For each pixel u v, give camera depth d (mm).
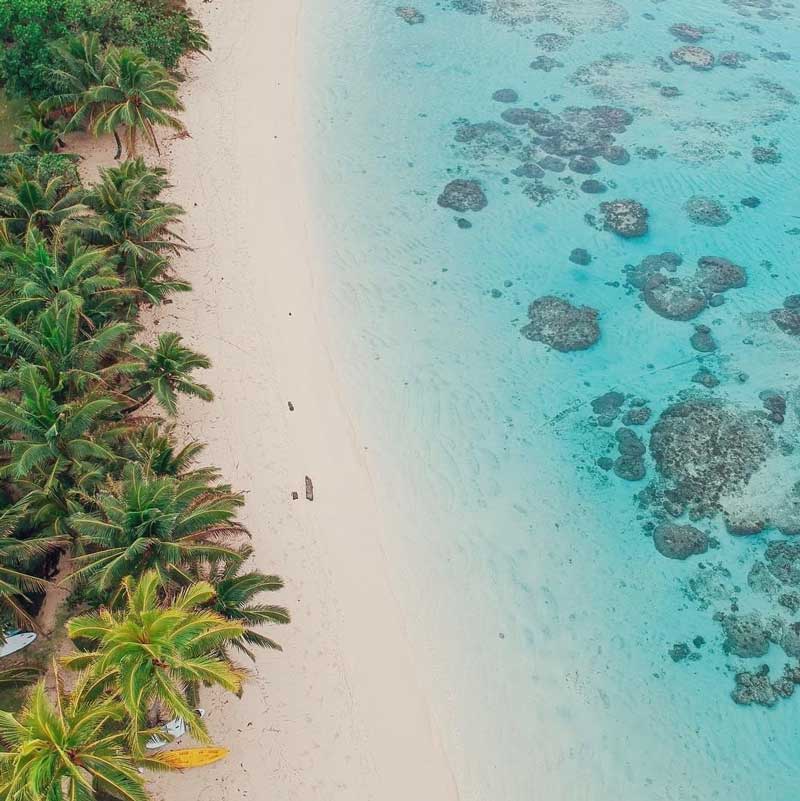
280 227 31625
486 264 31875
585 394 27891
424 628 21578
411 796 18359
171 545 17016
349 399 26531
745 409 27484
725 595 23156
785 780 19922
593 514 24734
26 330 21328
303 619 20828
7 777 13414
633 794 19344
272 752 18469
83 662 15273
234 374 26109
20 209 24703
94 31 32594
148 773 17578
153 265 25594
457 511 24250
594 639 22016
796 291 31703
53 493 18656
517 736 19953
